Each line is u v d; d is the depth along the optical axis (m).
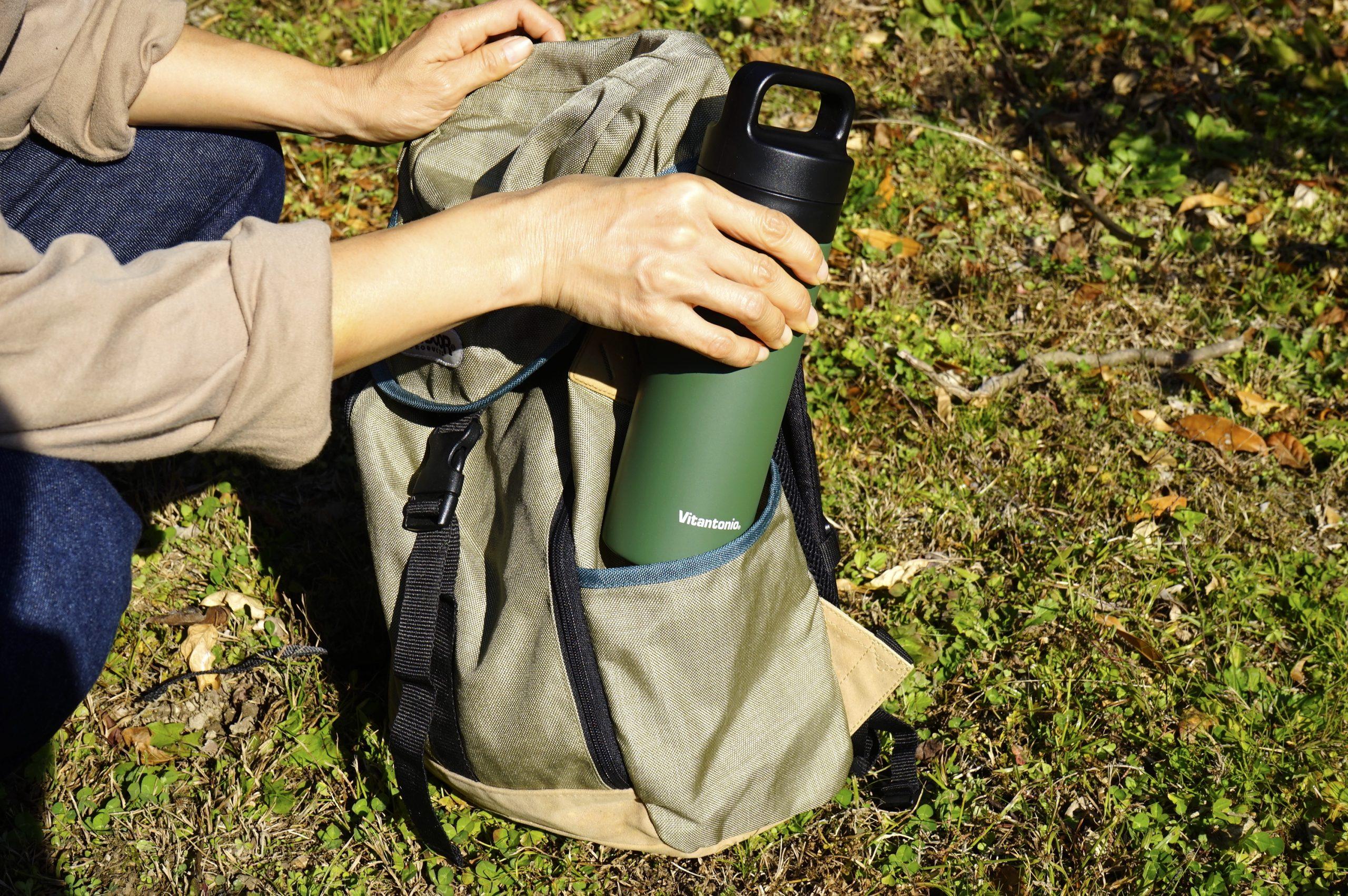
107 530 1.31
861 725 1.98
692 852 1.76
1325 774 2.10
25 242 1.16
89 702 2.10
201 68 1.83
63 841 1.91
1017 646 2.33
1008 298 3.29
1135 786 2.08
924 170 3.77
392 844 1.94
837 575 2.42
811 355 3.06
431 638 1.69
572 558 1.61
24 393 1.13
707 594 1.60
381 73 1.84
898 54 4.36
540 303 1.41
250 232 1.24
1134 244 3.58
